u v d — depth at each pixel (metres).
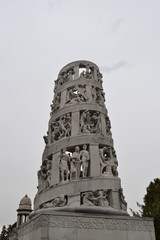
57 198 14.82
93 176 15.58
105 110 19.83
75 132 17.53
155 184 37.19
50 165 17.03
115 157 18.33
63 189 15.07
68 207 14.09
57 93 21.09
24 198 40.09
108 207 14.66
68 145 16.94
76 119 18.14
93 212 14.11
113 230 13.49
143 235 13.87
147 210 28.94
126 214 14.96
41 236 12.23
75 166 15.91
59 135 18.44
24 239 14.99
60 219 12.92
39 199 16.16
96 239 12.98
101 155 16.80
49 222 12.68
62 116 18.86
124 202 16.11
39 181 17.86
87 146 17.03
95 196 14.97
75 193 14.78
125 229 13.72
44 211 13.62
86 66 22.02
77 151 16.56
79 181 15.18
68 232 12.73
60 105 20.09
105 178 15.59
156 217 25.98
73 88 20.47
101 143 17.34
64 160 16.20
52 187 15.63
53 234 12.45
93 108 18.98
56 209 14.10
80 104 18.89
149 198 35.81
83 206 14.23
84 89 20.25
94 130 18.14
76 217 13.23
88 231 13.05
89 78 21.31
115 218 13.85
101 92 21.06
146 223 14.27
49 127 19.55
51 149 17.61
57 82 22.28
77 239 12.71
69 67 22.12
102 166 16.50
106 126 19.48
